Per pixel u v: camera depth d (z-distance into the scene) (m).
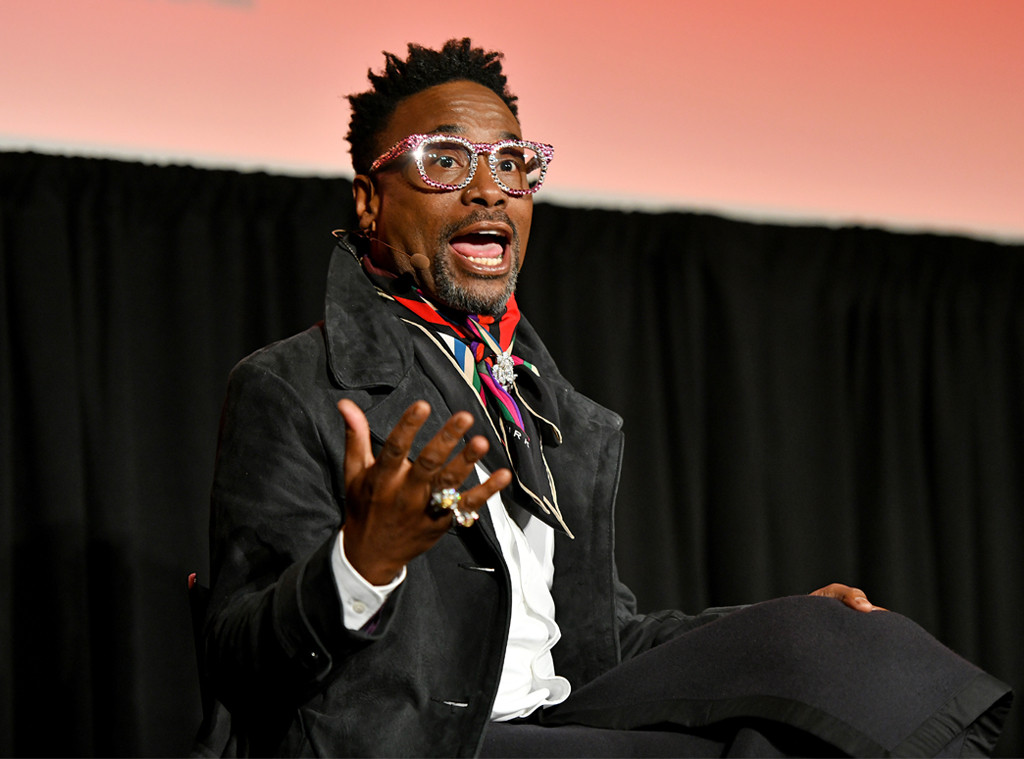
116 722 9.81
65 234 10.23
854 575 12.64
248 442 5.19
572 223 11.92
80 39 10.25
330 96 10.86
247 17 10.68
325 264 10.80
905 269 12.83
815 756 4.73
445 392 5.48
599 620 5.82
